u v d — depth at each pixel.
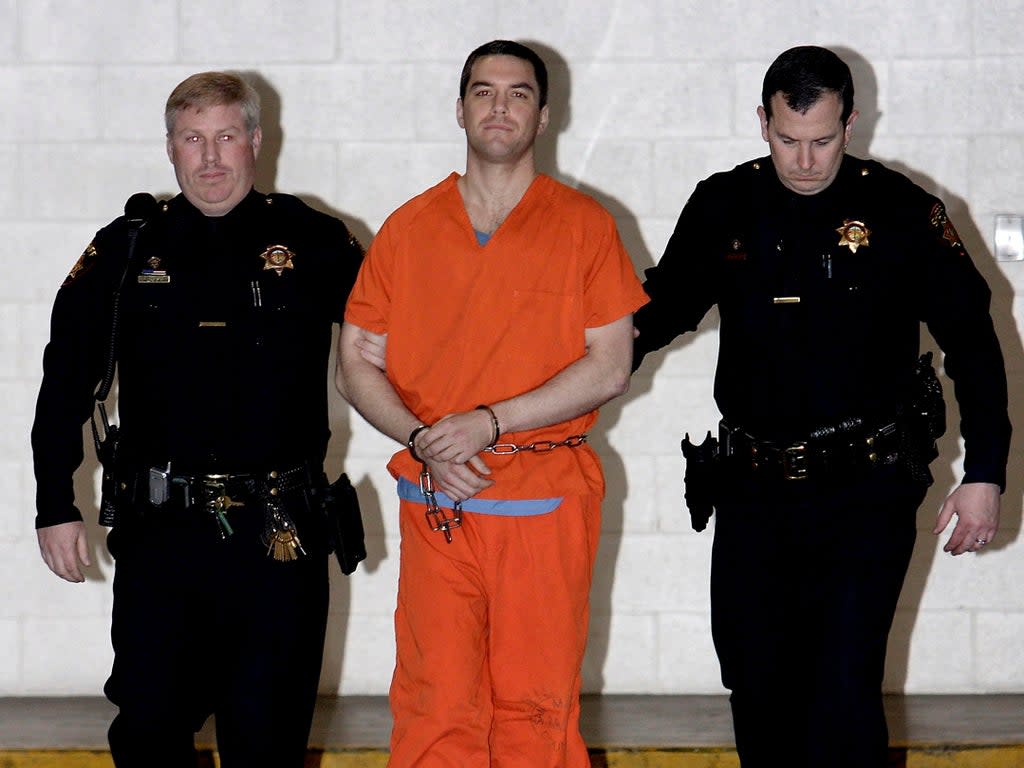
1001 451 8.71
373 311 8.84
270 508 8.80
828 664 8.68
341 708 12.18
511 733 8.71
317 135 12.43
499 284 8.52
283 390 8.89
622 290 8.66
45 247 12.49
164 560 8.77
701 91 12.34
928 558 12.53
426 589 8.58
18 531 12.58
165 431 8.81
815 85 8.33
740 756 9.15
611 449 12.55
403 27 12.35
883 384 8.70
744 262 8.79
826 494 8.66
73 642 12.64
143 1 12.35
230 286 8.92
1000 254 12.34
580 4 12.30
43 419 9.03
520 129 8.52
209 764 10.87
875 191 8.77
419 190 12.46
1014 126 12.30
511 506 8.49
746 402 8.84
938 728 11.37
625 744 10.98
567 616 8.62
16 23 12.38
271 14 12.36
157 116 12.43
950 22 12.23
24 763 10.91
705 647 12.60
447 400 8.58
